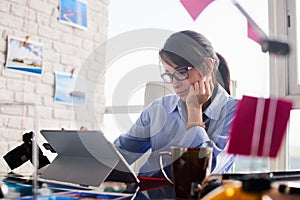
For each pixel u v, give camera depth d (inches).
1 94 99.3
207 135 52.4
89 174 42.9
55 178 45.9
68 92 116.6
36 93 107.8
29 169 98.9
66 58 116.6
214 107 54.0
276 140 25.8
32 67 107.0
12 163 61.0
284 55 24.7
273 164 96.7
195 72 53.0
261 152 25.6
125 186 42.7
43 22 110.5
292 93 100.0
